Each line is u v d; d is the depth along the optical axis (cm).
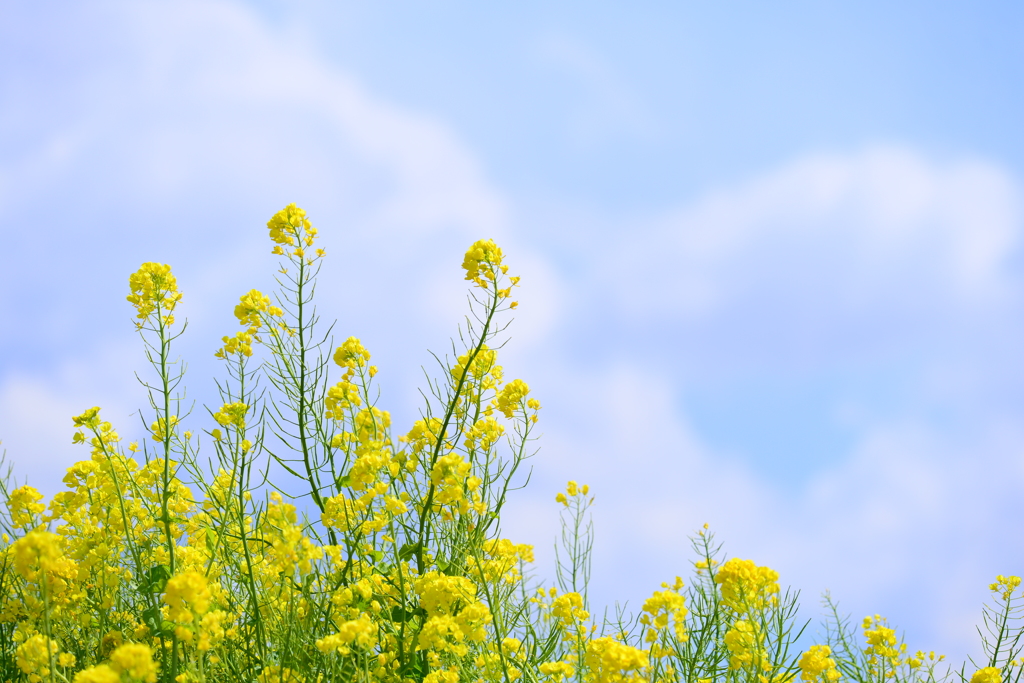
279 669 237
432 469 249
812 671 232
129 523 242
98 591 247
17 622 246
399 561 244
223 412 243
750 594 227
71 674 238
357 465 245
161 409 241
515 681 243
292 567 233
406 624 247
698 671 245
